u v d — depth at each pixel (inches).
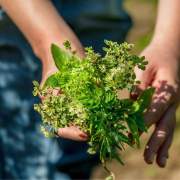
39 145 64.2
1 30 59.5
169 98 44.8
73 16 60.1
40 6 47.4
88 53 39.3
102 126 39.2
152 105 44.2
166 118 44.7
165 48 47.5
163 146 44.7
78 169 65.7
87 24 61.0
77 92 39.2
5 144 64.5
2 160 65.4
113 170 85.7
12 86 62.0
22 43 60.1
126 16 63.3
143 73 45.8
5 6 48.4
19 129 63.7
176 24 48.4
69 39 46.3
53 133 40.1
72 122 39.5
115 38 63.1
